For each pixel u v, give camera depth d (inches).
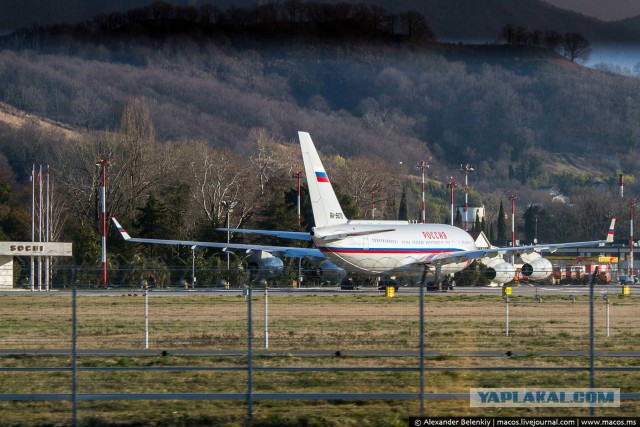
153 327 6338.6
